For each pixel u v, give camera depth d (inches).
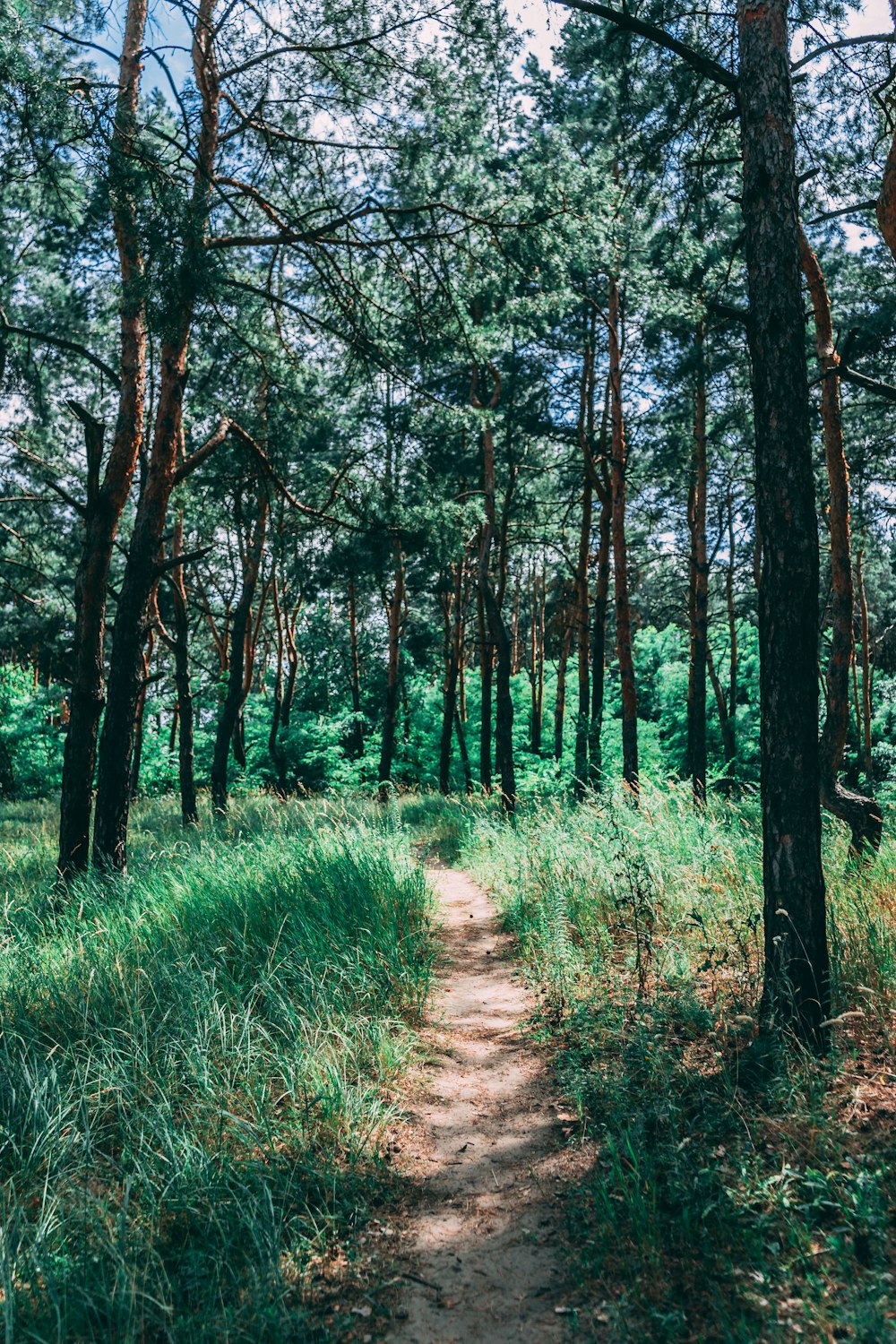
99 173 307.6
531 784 812.6
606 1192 138.7
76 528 761.0
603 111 531.5
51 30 329.7
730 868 283.1
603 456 788.6
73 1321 113.0
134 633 388.8
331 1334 112.5
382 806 748.0
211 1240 131.6
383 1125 166.1
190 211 300.8
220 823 637.3
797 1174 126.4
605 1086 172.4
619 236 394.9
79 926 287.1
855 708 831.7
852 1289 105.1
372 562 446.6
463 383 795.4
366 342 396.5
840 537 323.0
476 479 783.1
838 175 335.9
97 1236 128.8
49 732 1045.2
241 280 406.3
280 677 1122.0
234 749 1088.8
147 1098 163.2
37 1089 161.2
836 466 331.0
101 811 380.5
